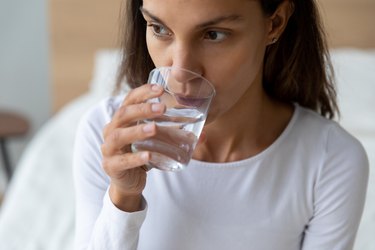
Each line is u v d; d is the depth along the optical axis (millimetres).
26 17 3012
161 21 751
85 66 2973
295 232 959
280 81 1004
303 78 1012
